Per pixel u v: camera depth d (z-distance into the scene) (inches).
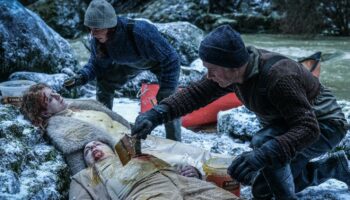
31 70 224.1
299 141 94.3
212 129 188.9
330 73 273.9
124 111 206.8
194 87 112.5
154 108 111.7
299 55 326.0
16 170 118.7
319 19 430.9
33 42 223.9
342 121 113.7
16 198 109.7
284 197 113.4
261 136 107.9
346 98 226.1
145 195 107.3
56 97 148.9
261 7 466.6
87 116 151.0
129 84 230.7
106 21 139.3
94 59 161.6
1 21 218.5
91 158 130.8
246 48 98.3
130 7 512.4
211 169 124.0
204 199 107.7
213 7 476.4
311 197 129.0
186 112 112.7
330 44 376.2
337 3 426.3
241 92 103.4
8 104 156.4
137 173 114.1
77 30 470.0
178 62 149.7
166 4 473.4
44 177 120.6
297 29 430.9
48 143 139.3
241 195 133.9
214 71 97.8
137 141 118.1
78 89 223.1
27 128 137.0
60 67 234.4
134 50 147.5
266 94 98.4
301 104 95.7
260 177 119.1
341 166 123.1
